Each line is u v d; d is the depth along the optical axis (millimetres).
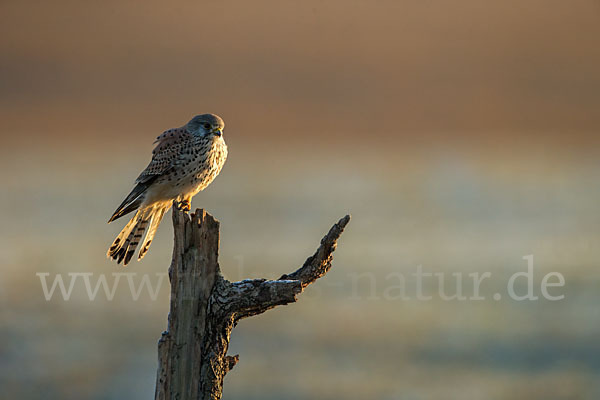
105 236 34938
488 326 21062
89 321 21562
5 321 21344
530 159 77250
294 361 18219
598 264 28672
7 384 17109
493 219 40344
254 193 51469
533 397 16109
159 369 6469
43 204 45719
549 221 39219
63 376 17906
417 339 19797
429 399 16234
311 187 54781
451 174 64812
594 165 68875
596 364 18281
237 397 16562
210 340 6504
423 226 37594
